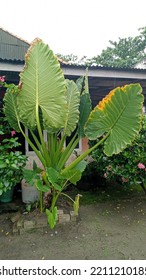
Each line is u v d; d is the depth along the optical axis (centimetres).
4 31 631
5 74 367
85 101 328
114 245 261
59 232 288
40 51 254
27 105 276
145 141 346
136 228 301
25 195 382
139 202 393
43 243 265
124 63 2083
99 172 444
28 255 241
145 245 261
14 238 275
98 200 403
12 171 315
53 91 261
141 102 268
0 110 380
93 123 292
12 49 635
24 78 264
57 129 291
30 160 455
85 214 343
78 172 288
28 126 297
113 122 283
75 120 311
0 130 344
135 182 357
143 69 370
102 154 363
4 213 345
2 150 337
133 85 263
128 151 343
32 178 299
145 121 350
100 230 295
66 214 318
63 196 408
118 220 324
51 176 281
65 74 351
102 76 365
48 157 315
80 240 271
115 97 271
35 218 307
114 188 469
